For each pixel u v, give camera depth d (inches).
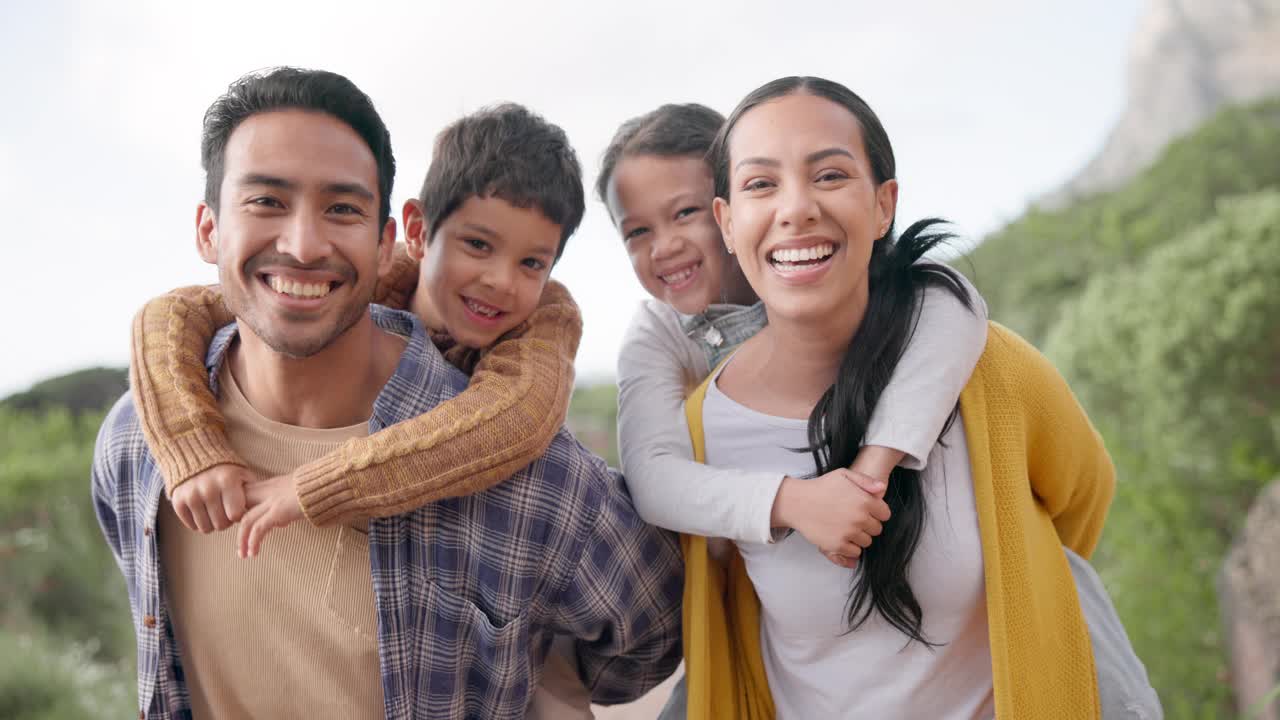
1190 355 178.9
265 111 62.0
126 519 71.0
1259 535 142.9
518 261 75.8
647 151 87.9
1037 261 285.7
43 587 199.0
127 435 70.6
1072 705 67.0
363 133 63.6
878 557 65.0
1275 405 174.4
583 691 81.0
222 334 72.6
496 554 68.5
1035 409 70.8
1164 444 180.1
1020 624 65.2
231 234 61.6
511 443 64.5
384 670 66.4
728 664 74.9
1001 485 67.6
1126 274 212.1
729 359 78.3
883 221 70.0
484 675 70.5
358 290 63.4
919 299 69.7
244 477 63.4
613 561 72.1
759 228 66.4
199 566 68.6
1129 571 167.3
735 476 68.1
